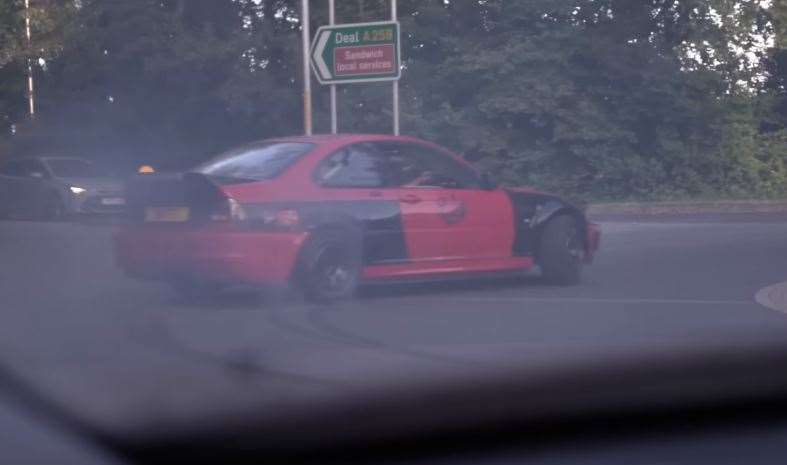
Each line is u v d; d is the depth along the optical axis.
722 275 13.69
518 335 9.59
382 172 11.61
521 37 30.91
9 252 16.91
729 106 31.91
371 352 8.83
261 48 30.52
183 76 31.02
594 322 10.24
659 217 24.78
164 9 31.86
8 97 32.78
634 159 30.62
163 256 10.85
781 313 10.65
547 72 30.36
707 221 22.97
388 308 11.12
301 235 10.81
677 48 31.69
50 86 33.19
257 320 10.38
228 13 31.92
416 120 30.20
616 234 19.59
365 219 11.26
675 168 31.30
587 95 30.95
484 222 12.14
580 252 13.02
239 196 10.62
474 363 8.37
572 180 30.64
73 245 18.06
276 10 31.88
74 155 32.56
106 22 31.84
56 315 10.76
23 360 8.61
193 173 10.79
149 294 12.16
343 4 30.77
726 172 31.72
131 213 11.23
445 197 11.86
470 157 30.42
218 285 12.13
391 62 21.69
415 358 8.57
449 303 11.49
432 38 31.70
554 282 12.89
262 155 11.41
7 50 31.75
